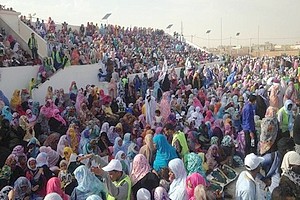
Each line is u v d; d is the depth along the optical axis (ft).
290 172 18.43
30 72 54.85
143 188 22.34
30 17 78.23
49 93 51.93
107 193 21.24
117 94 62.75
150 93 55.52
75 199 21.98
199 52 140.36
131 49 96.68
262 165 24.30
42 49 66.44
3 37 63.87
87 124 40.81
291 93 52.85
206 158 33.91
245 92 62.85
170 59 104.01
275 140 29.01
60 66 58.80
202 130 40.14
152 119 49.60
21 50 63.05
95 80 65.46
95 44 85.30
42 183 27.53
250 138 38.24
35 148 32.09
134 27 123.65
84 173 21.95
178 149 33.24
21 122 39.60
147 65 87.92
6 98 47.14
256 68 109.81
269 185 23.86
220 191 28.76
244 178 19.99
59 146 34.96
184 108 55.88
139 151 31.78
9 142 35.96
